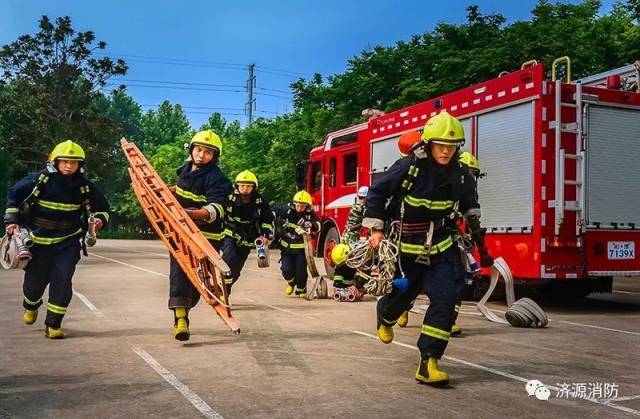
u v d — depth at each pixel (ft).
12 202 21.07
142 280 43.06
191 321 25.64
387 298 17.12
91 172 116.37
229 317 19.66
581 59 68.69
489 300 36.73
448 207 16.17
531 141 31.17
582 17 75.97
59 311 21.38
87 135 115.03
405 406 14.07
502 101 32.89
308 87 114.11
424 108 39.14
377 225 16.24
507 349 20.98
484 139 34.12
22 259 20.40
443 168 15.96
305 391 15.19
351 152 48.55
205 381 16.01
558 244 30.68
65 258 21.61
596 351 20.86
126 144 23.18
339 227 49.90
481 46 80.74
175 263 20.66
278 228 35.76
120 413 13.32
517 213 31.81
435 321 15.76
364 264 17.24
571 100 31.60
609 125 32.35
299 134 113.80
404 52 92.94
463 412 13.70
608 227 31.91
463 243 16.81
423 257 15.98
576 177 31.35
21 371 16.88
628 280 54.60
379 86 93.76
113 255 77.41
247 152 150.82
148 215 21.25
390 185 16.14
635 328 26.25
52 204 21.44
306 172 56.49
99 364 17.75
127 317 26.45
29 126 116.16
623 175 32.53
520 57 72.38
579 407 14.26
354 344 21.17
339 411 13.62
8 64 114.42
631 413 13.88
